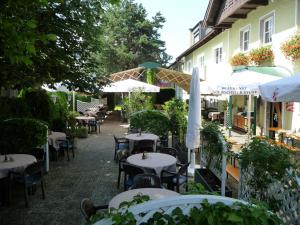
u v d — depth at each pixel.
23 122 7.82
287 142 9.46
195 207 2.31
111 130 16.88
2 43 3.06
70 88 8.85
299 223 3.61
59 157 10.11
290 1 10.28
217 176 5.84
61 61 8.02
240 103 16.27
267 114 12.69
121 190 6.82
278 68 10.91
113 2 3.48
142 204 2.37
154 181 4.91
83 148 11.70
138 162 6.13
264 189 4.29
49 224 5.13
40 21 6.80
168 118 10.95
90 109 21.45
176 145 9.10
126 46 33.09
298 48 9.63
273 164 4.07
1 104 9.48
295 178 3.76
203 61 22.11
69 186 7.10
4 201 5.95
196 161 9.10
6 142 7.68
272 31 11.88
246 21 14.05
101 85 9.55
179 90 22.62
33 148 7.46
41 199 6.25
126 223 2.20
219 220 2.14
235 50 15.54
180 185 6.17
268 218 2.19
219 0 14.77
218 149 5.74
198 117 7.48
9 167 5.80
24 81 6.57
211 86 9.65
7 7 3.26
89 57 8.89
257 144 4.45
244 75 9.32
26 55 3.37
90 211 3.95
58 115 11.82
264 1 11.79
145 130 10.84
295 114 10.16
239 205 2.26
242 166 4.62
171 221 2.26
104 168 8.73
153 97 26.75
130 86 15.09
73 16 7.60
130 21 33.06
